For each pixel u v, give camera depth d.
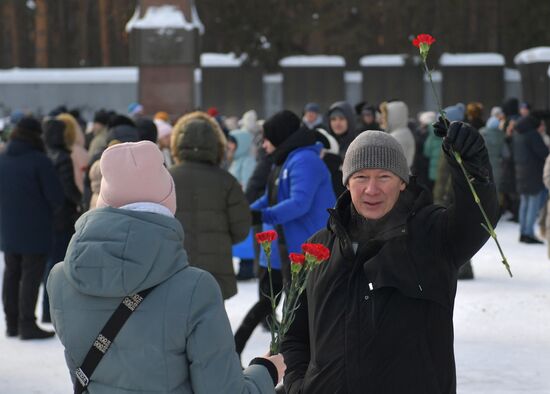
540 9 55.16
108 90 49.31
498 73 49.88
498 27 55.72
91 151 14.16
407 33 53.72
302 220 8.25
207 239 7.78
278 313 10.40
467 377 8.41
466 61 49.94
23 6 62.31
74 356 3.68
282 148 8.28
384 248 4.14
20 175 10.04
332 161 9.33
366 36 55.09
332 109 12.27
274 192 8.38
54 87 49.44
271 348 4.01
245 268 13.84
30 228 10.08
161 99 30.06
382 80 50.25
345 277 4.20
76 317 3.66
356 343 4.11
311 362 4.27
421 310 4.12
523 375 8.47
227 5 51.69
